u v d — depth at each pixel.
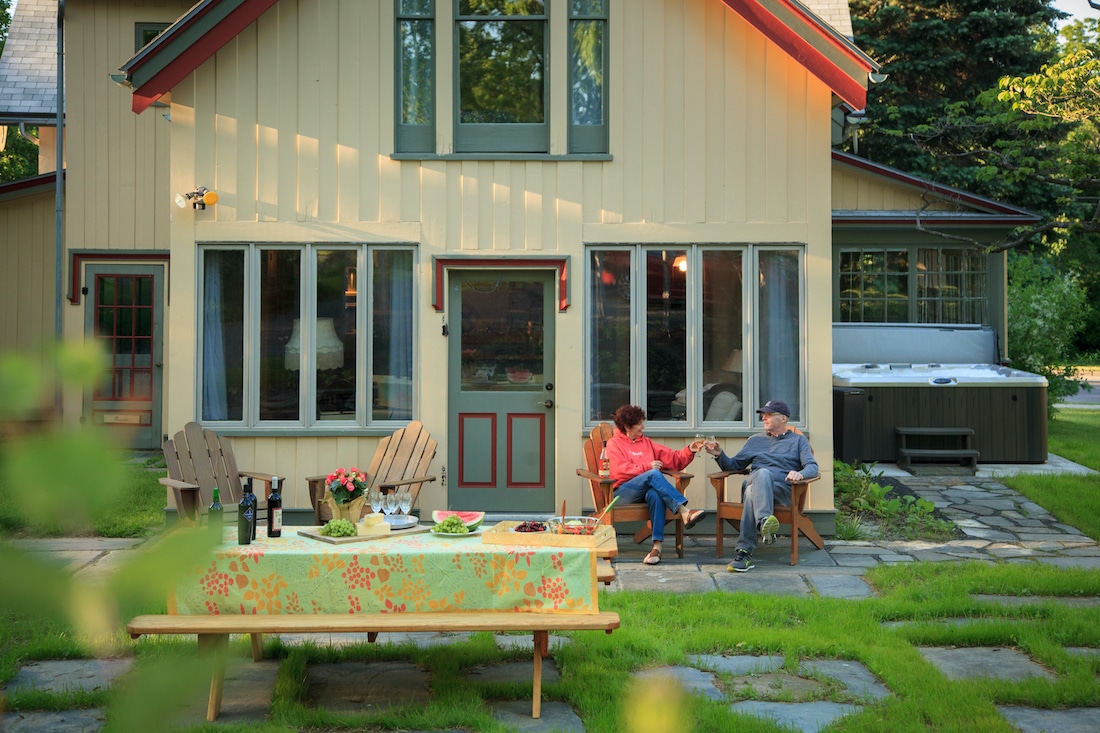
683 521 7.92
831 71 8.42
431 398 8.77
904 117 21.45
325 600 4.80
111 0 13.16
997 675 5.07
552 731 4.30
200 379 8.61
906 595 6.55
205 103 8.58
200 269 8.62
